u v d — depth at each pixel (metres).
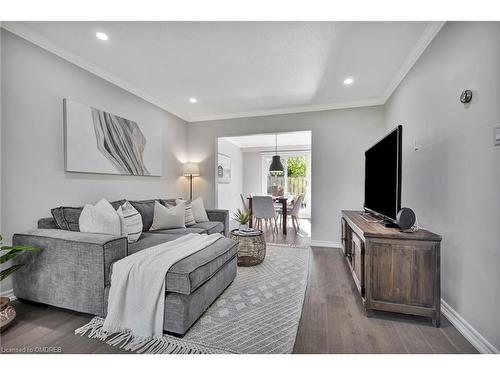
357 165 3.73
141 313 1.52
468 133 1.54
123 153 3.03
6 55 1.90
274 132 4.14
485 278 1.39
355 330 1.60
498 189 1.29
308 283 2.38
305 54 2.38
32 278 1.81
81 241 1.67
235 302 1.96
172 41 2.16
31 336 1.50
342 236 3.30
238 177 7.80
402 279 1.71
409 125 2.54
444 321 1.71
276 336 1.53
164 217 3.01
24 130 2.02
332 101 3.71
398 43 2.19
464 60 1.58
